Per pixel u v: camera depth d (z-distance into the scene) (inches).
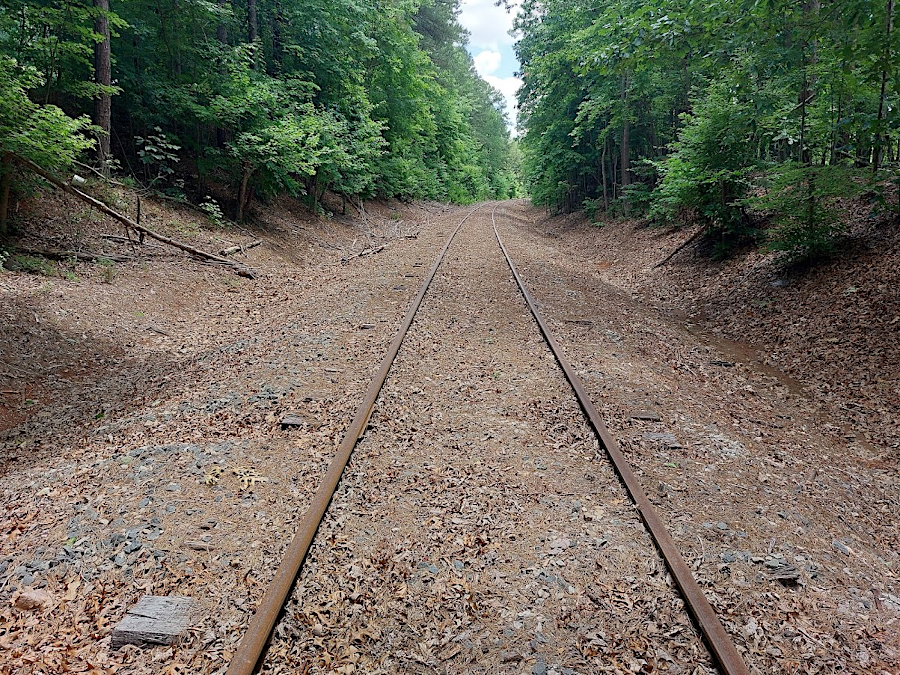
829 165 391.9
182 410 235.6
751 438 232.2
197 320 414.3
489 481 183.3
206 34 661.9
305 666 116.1
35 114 357.7
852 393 286.2
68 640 123.6
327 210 968.9
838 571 149.8
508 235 896.9
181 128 664.4
